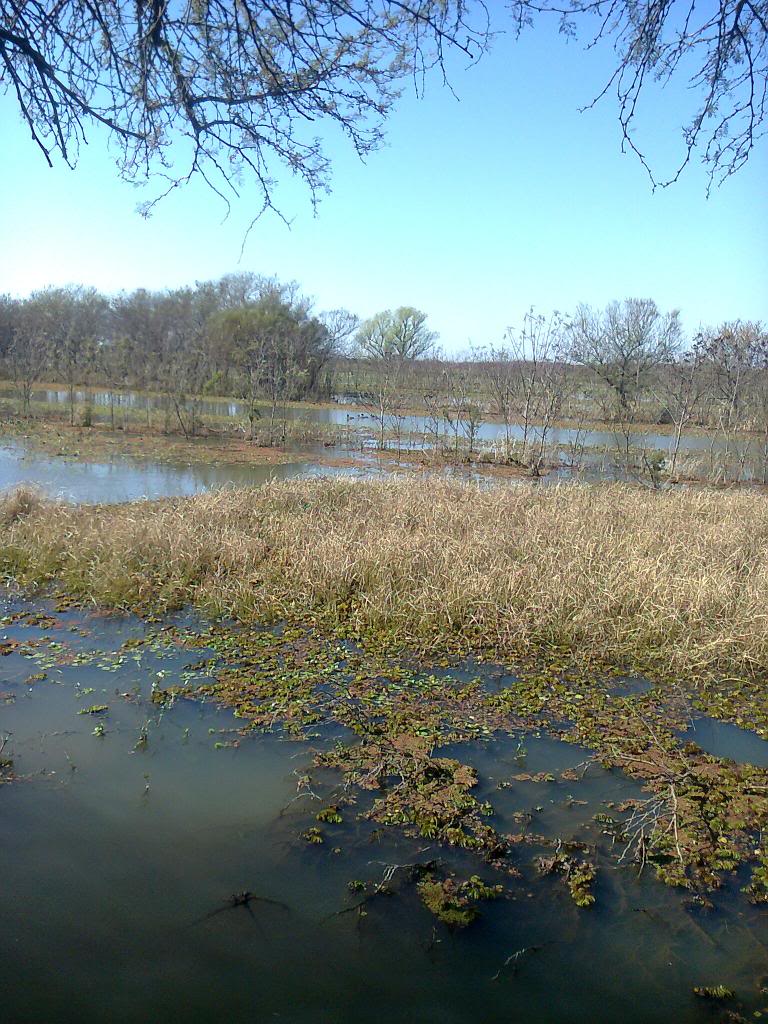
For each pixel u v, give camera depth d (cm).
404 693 534
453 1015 279
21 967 291
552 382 1894
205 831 375
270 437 2027
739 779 442
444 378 2442
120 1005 276
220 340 3180
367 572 727
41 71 284
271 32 304
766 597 675
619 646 619
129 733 467
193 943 306
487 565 744
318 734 473
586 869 356
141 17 288
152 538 794
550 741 480
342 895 335
